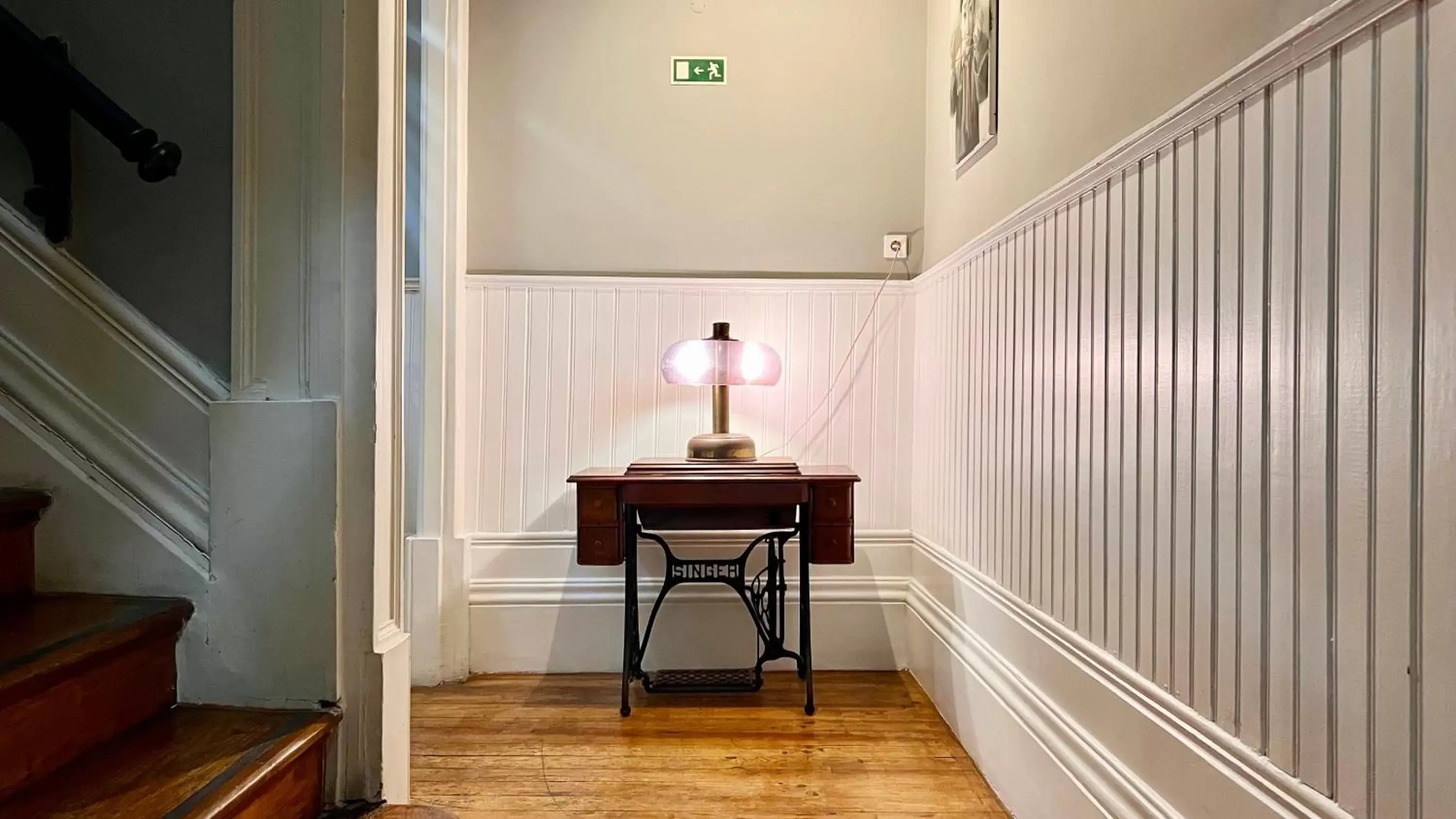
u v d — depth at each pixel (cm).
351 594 123
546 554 264
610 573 265
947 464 231
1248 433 101
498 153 266
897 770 192
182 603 119
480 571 263
